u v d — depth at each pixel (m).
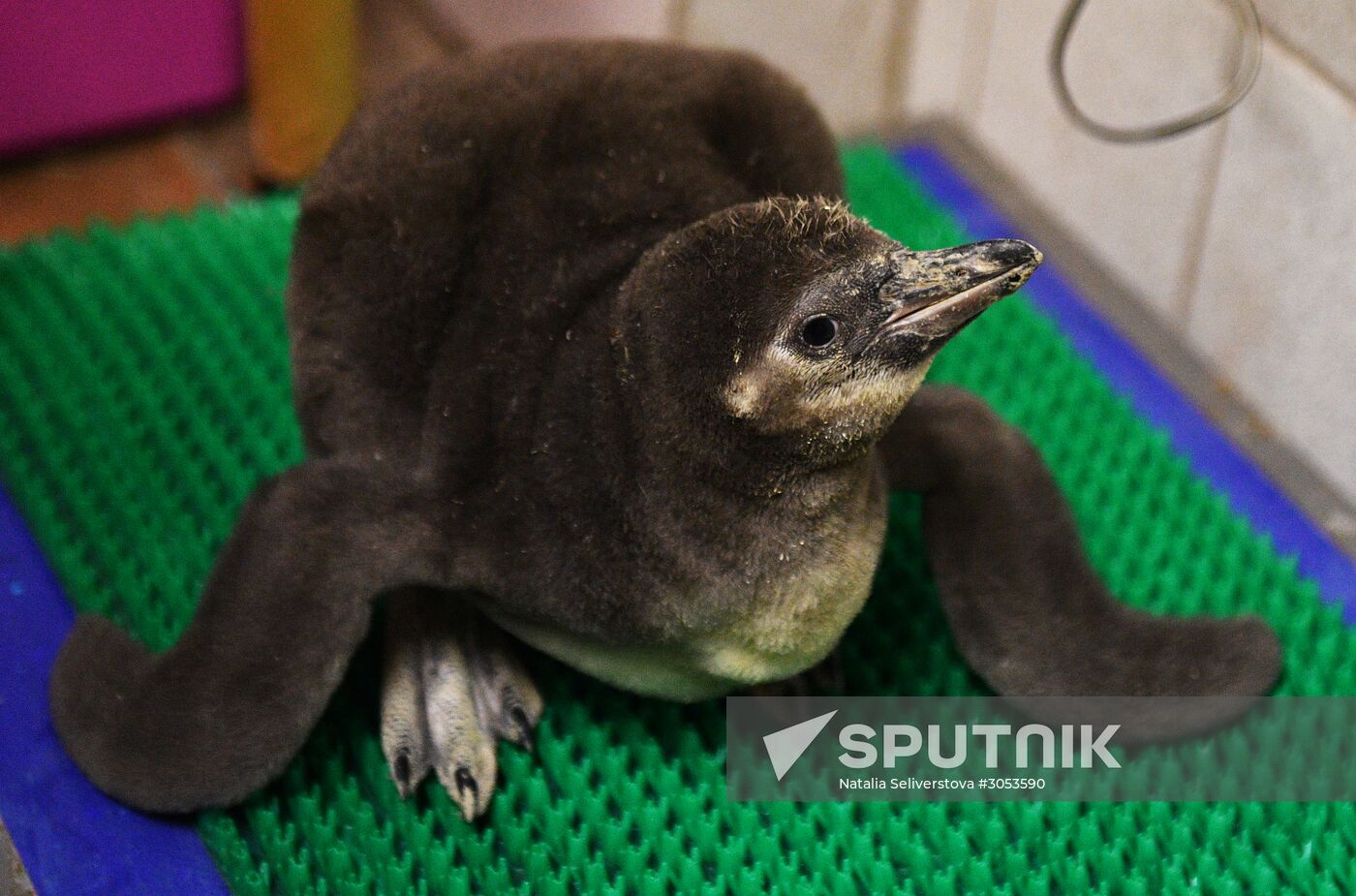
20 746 0.81
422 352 0.78
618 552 0.74
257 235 1.04
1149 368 1.00
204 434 0.93
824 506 0.74
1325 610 0.89
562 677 0.85
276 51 1.13
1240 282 0.96
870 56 1.15
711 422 0.72
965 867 0.81
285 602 0.76
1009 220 1.08
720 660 0.76
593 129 0.80
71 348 0.96
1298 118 0.90
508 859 0.80
